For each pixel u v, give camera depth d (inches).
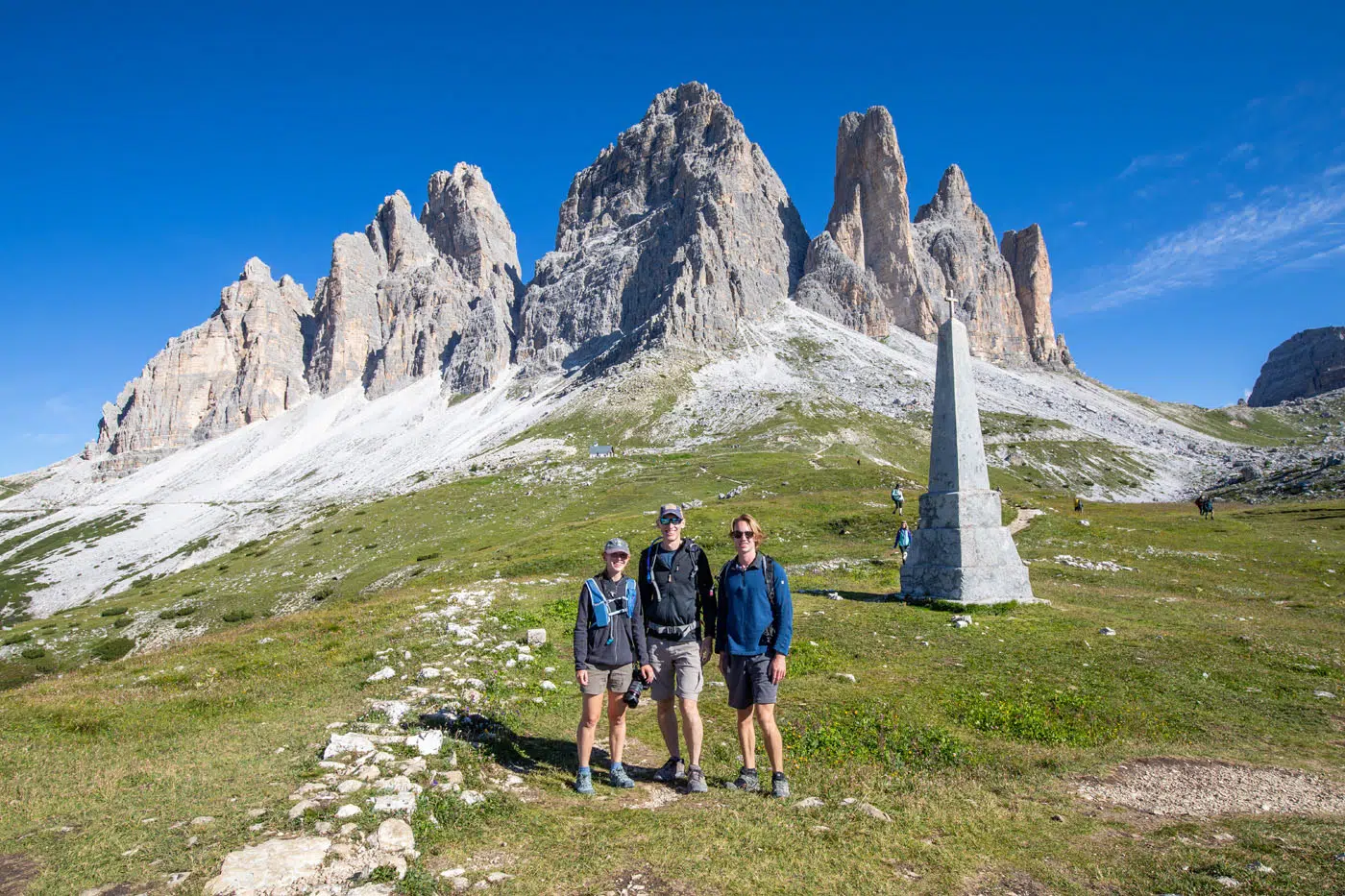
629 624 353.7
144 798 302.5
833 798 337.1
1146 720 500.7
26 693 543.2
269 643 709.9
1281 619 908.0
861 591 1136.8
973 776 382.3
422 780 324.8
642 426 6378.0
